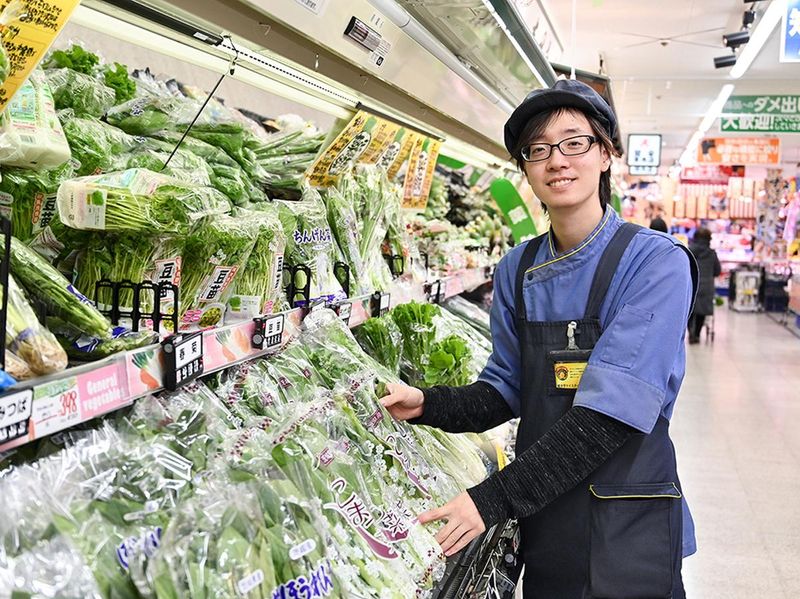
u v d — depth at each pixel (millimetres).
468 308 3756
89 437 1071
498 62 2859
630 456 1596
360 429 1525
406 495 1551
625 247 1643
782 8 5809
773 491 4707
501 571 2057
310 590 1034
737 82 12305
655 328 1523
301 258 1844
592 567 1583
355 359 1709
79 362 1022
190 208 1205
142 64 3355
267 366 1538
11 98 942
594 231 1678
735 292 17812
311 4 1519
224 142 1772
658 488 1594
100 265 1195
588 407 1487
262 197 1883
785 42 7242
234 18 1452
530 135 1657
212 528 1000
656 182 26734
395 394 1729
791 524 4199
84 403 909
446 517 1444
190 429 1187
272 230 1524
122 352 1011
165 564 945
